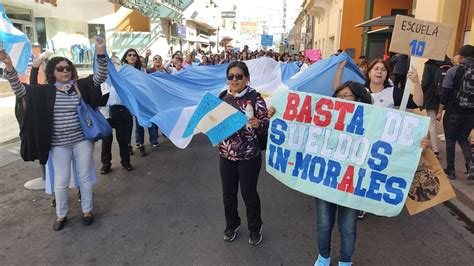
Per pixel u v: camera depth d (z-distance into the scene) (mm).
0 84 14258
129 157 6723
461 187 5219
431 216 4723
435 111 6656
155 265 3611
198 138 8898
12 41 5258
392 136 3088
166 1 22906
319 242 3332
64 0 18453
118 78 5324
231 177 3773
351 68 6266
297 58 23562
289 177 3395
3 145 8180
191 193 5449
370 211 3152
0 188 5656
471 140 6801
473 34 8164
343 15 21578
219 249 3887
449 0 10070
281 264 3613
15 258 3754
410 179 3055
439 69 6492
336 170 3225
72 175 4570
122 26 23812
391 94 4008
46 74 4160
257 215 3879
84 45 20734
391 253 3838
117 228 4379
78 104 4211
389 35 18016
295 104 3340
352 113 3188
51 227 4406
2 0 14953
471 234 4266
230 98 3572
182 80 8766
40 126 3979
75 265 3631
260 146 3729
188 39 32438
